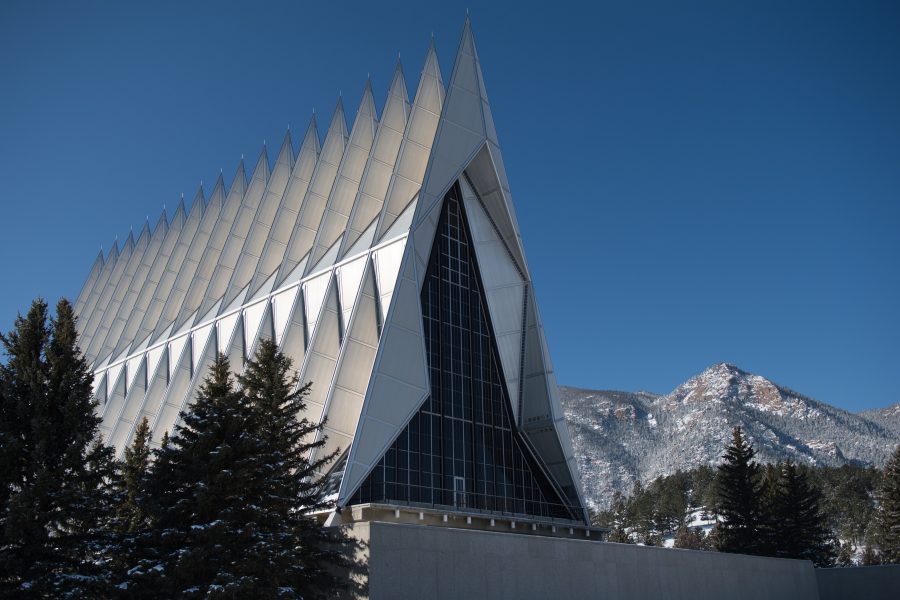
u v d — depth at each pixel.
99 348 70.06
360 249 42.69
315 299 43.78
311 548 25.95
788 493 69.94
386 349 36.66
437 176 41.91
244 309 48.88
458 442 39.28
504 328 43.62
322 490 34.25
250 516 23.72
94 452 24.50
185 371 51.19
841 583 45.72
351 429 36.81
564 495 42.22
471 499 38.78
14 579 21.89
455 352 40.97
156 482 24.80
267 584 22.94
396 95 47.44
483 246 44.38
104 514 24.14
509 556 28.88
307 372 39.72
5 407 23.92
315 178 50.06
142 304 66.00
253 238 53.41
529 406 43.00
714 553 38.72
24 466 23.17
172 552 22.75
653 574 34.72
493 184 44.53
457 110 43.97
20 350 24.73
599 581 32.00
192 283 57.09
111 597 22.62
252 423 25.62
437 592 26.14
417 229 40.25
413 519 34.50
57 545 22.89
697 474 172.88
